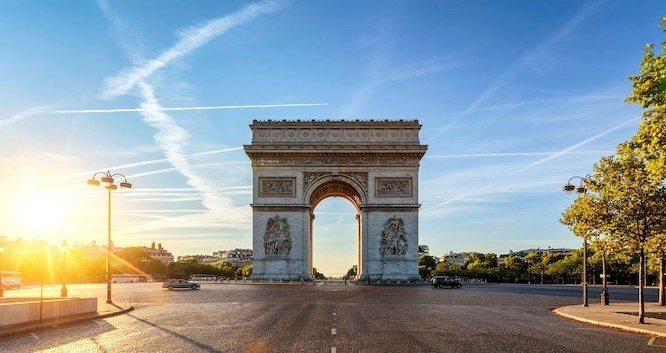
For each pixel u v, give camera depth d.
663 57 47.81
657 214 66.12
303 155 171.25
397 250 168.50
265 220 169.62
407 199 170.38
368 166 171.38
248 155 171.25
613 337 50.81
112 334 51.50
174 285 148.50
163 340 47.19
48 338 49.09
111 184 90.12
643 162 68.31
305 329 54.12
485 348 42.78
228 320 63.19
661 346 45.66
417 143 170.88
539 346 44.16
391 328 55.19
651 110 51.28
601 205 70.56
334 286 150.62
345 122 172.25
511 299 104.94
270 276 167.88
